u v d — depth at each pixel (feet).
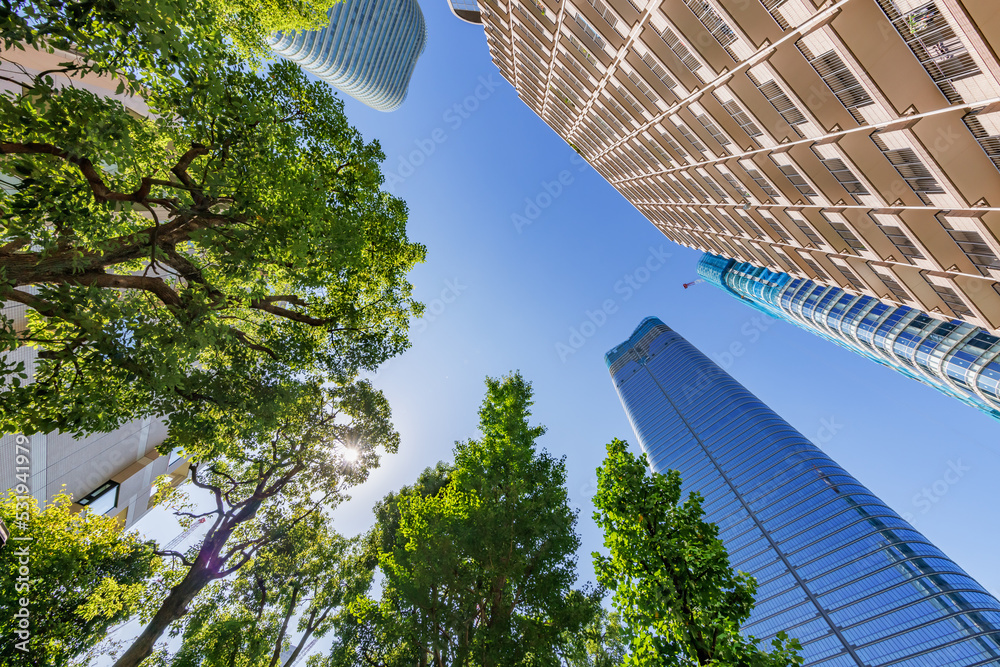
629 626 32.53
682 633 30.55
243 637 53.78
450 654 41.34
